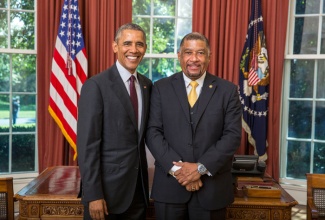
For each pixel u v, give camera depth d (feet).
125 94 6.72
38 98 13.12
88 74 13.37
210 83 7.13
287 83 13.71
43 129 13.25
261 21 12.78
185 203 6.88
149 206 7.82
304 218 11.94
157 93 7.21
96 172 6.35
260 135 12.90
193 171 6.60
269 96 12.99
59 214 7.61
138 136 6.89
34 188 8.26
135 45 6.66
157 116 7.10
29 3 13.62
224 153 6.69
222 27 13.15
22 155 13.79
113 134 6.59
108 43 13.26
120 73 6.89
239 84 13.05
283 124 13.82
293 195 13.53
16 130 13.67
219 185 6.84
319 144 13.41
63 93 12.71
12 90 13.56
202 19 13.15
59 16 12.98
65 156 13.35
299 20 13.48
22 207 7.64
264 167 9.16
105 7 13.14
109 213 6.63
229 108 7.01
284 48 12.86
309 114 13.55
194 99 7.07
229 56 13.17
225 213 7.14
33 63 13.76
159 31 14.32
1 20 13.32
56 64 12.68
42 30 12.96
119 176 6.59
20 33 13.57
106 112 6.56
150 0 14.24
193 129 6.88
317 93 13.39
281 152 13.84
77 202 7.57
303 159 13.69
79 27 12.84
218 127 6.93
